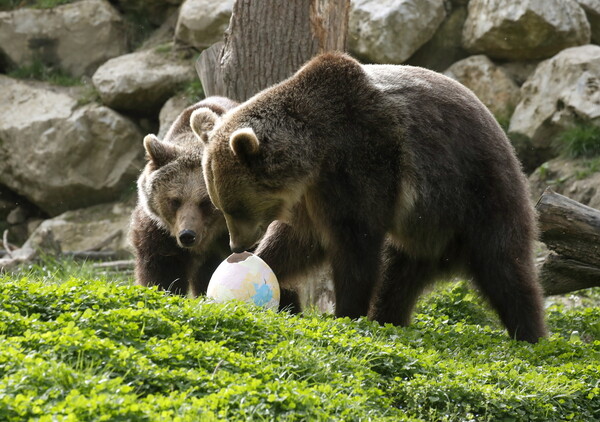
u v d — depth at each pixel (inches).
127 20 1224.8
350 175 456.8
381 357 382.0
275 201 463.8
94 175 1120.2
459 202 477.4
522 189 492.7
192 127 516.7
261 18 612.4
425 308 600.7
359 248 464.4
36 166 1107.3
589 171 928.9
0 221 1168.8
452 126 476.7
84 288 394.3
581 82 967.0
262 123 458.6
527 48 1025.5
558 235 565.3
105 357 312.2
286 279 518.0
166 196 548.4
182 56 1140.5
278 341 374.6
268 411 292.5
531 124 991.0
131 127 1128.8
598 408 386.9
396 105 465.4
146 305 390.6
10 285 378.0
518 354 440.8
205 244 555.8
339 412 310.0
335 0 611.8
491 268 482.6
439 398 358.6
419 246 498.3
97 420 256.1
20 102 1145.4
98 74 1128.8
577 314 594.2
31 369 282.0
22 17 1197.1
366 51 1043.9
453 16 1069.1
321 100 462.3
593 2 1043.3
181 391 303.0
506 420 358.3
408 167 463.8
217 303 406.0
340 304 473.4
